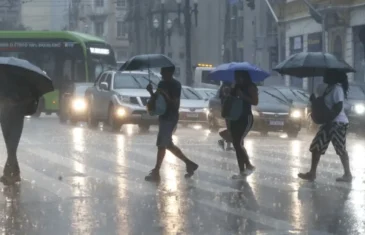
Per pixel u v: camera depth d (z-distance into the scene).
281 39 109.19
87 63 76.19
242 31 127.56
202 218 19.05
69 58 76.69
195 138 46.19
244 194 23.08
